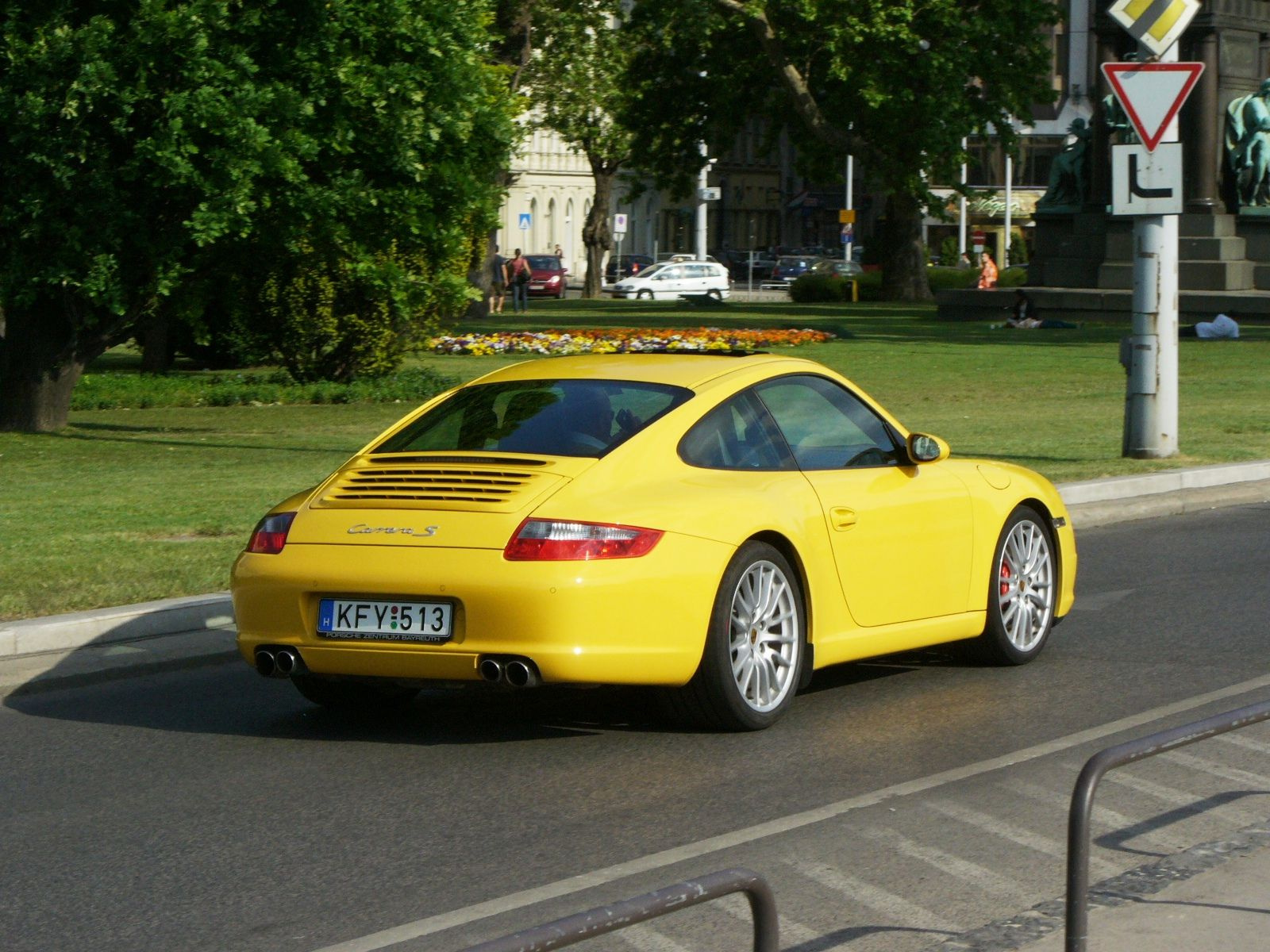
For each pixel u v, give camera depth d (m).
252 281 30.94
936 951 5.92
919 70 62.81
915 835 7.31
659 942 6.08
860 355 42.19
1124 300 56.16
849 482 9.80
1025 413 28.02
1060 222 59.69
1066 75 130.12
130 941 6.14
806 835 7.32
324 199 24.31
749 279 111.12
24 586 12.40
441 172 26.19
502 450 9.05
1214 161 54.81
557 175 121.94
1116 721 9.39
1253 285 54.97
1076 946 5.02
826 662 9.54
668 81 71.81
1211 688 10.22
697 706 8.92
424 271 32.59
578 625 8.28
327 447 23.48
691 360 9.91
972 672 10.80
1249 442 23.03
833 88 65.69
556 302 78.38
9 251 23.50
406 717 9.72
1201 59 54.66
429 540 8.53
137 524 15.71
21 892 6.70
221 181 22.89
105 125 23.06
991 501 10.72
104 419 28.22
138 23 22.22
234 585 9.05
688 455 9.09
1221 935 5.89
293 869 6.95
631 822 7.55
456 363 41.84
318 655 8.75
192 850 7.21
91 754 8.93
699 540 8.69
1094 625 12.35
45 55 22.09
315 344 33.44
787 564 9.23
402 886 6.71
